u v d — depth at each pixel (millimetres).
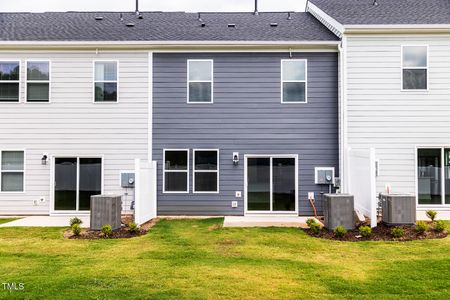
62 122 13750
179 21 16078
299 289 6102
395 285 6242
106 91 13805
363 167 11469
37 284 6273
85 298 5711
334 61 13656
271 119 13656
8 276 6695
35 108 13758
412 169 13023
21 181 13750
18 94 13781
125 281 6449
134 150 13727
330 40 13422
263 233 10273
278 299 5723
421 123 13070
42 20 16188
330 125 13586
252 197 13602
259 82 13703
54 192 13727
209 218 12969
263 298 5750
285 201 13562
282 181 13602
